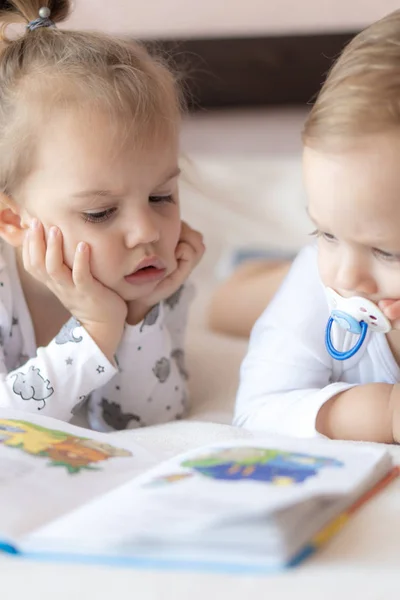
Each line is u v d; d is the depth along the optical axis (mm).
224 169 2506
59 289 1367
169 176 1365
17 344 1516
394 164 1030
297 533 827
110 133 1317
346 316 1158
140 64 1454
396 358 1334
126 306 1393
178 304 1584
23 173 1375
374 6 2371
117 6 2309
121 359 1431
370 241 1063
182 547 818
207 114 2533
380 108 1040
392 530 880
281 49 2426
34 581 805
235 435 1267
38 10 1534
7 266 1488
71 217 1337
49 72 1392
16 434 1104
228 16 2426
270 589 774
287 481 882
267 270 1977
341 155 1052
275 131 2545
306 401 1267
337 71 1120
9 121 1390
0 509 901
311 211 1104
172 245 1383
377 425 1219
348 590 771
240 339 1955
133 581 795
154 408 1478
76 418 1520
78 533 834
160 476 945
